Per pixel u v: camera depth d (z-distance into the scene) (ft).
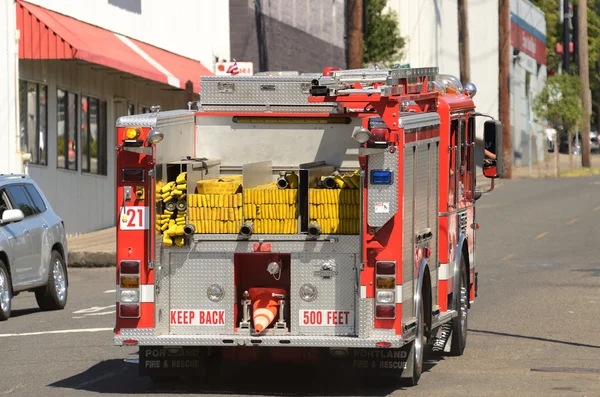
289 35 278.46
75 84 192.54
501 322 103.60
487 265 153.99
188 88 199.93
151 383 74.79
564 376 76.02
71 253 161.48
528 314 108.47
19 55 164.45
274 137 75.87
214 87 76.02
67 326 103.50
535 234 193.67
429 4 379.14
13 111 164.66
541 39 574.15
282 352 71.00
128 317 68.69
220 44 255.29
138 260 68.59
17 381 76.07
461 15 309.22
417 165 71.61
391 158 66.23
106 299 124.88
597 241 181.57
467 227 90.63
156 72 192.13
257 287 69.31
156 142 67.36
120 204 68.54
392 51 327.47
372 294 67.15
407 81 73.10
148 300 68.64
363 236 66.95
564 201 256.93
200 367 71.92
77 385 74.23
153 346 71.97
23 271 111.14
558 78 395.14
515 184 318.45
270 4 266.77
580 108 396.98
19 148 165.68
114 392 71.56
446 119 80.38
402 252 67.15
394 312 66.85
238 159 76.13
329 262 68.18
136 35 214.28
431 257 76.89
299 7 287.28
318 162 72.95
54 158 182.50
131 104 225.76
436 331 83.66
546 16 639.35
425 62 373.20
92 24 192.65
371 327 67.31
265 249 68.54
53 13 176.35
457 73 425.28
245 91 75.87
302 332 68.44
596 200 258.57
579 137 599.57
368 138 65.72
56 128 183.52
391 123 66.69
